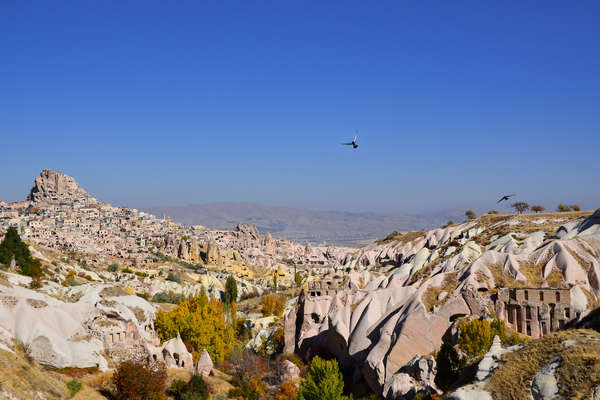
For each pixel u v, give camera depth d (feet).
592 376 127.13
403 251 540.93
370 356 249.75
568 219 394.73
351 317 295.89
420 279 333.83
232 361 294.25
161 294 536.83
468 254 326.44
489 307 251.19
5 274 277.44
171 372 229.86
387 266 505.66
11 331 196.75
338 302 322.34
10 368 160.97
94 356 208.95
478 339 212.23
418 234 588.50
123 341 233.55
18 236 375.66
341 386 196.03
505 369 147.02
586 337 144.46
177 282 610.65
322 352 302.66
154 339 272.31
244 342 381.60
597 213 302.66
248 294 635.25
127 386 184.34
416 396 181.88
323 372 198.29
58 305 228.22
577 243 275.59
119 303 258.78
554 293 242.99
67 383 180.86
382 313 284.61
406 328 247.09
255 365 281.54
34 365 183.42
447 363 191.52
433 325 246.47
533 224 404.36
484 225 455.63
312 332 319.68
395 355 240.94
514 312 247.09
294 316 340.80
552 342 147.74
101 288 296.51
